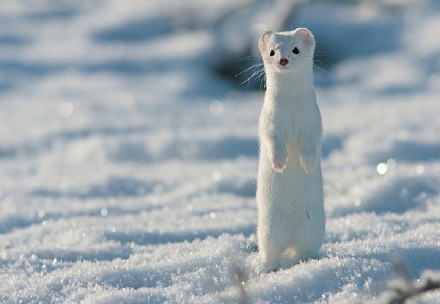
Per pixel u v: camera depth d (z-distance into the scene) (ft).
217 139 49.83
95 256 23.65
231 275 18.92
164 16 106.42
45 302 18.69
